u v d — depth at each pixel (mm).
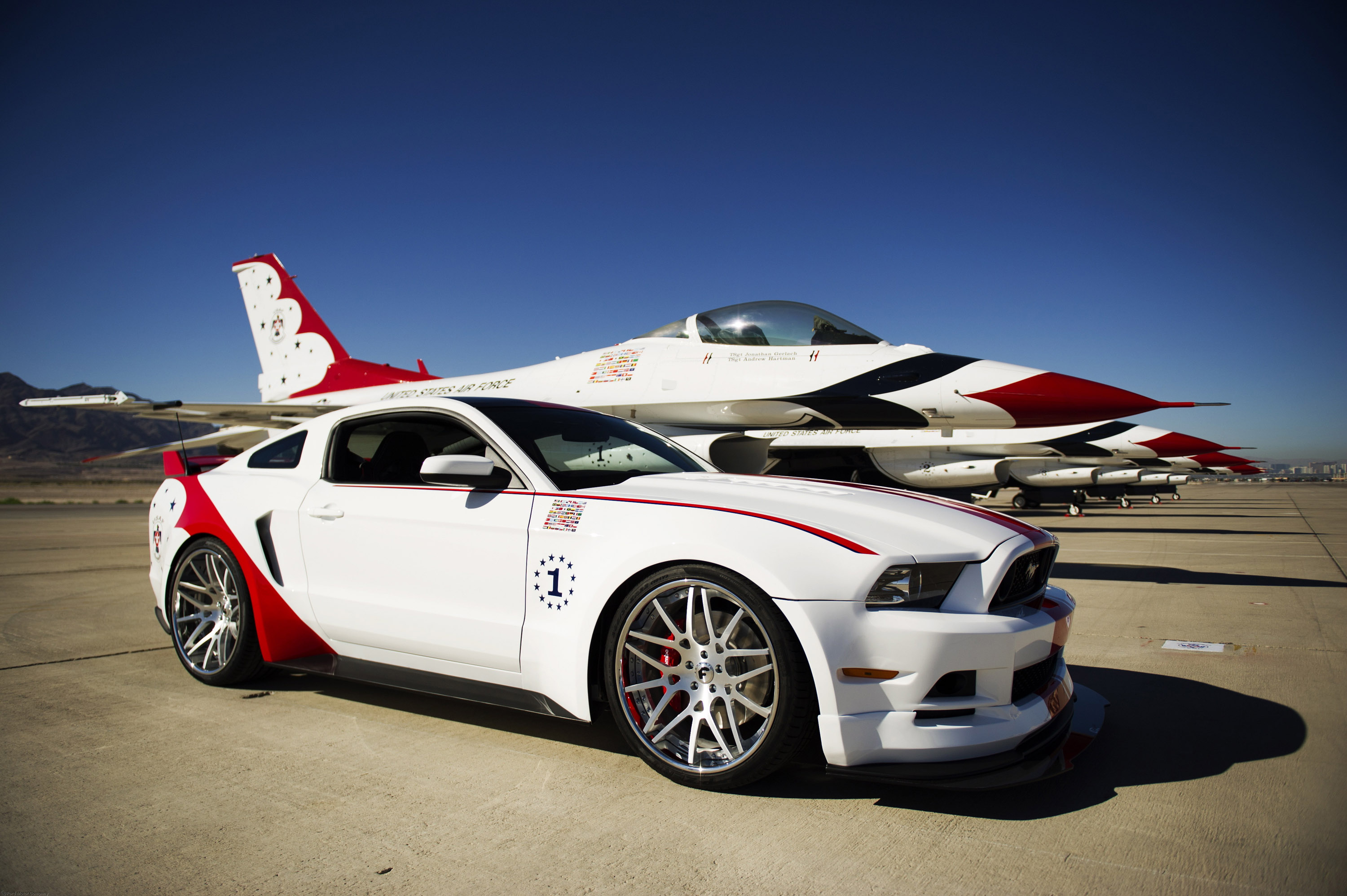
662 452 3232
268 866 1685
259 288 15219
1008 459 16297
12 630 4453
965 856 1724
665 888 1589
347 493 2910
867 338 7402
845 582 1979
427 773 2234
